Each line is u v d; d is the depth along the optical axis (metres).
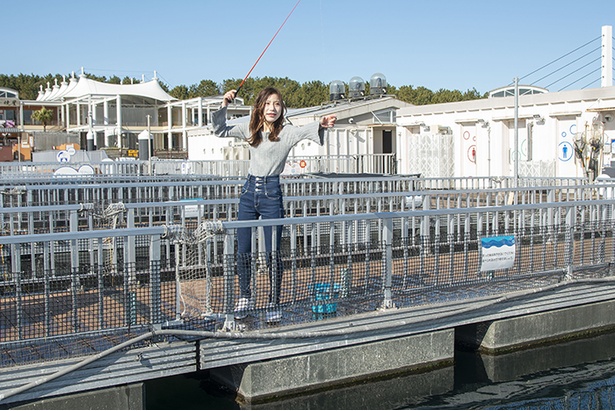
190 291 6.34
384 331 6.42
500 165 21.45
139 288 5.86
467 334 7.63
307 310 6.32
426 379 6.73
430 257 7.22
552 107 19.67
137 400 5.29
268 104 6.20
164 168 23.44
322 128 6.18
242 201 6.36
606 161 18.19
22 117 62.44
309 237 9.76
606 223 8.19
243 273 6.00
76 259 6.05
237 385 5.95
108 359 5.13
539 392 6.60
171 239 5.48
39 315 5.61
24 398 4.81
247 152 27.81
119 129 40.16
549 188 11.07
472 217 12.30
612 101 17.95
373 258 6.94
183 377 6.48
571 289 7.82
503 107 21.25
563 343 7.79
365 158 25.20
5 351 5.00
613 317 8.22
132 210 7.50
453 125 23.06
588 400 6.36
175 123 59.09
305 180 12.52
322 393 6.11
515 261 7.53
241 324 5.87
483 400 6.38
